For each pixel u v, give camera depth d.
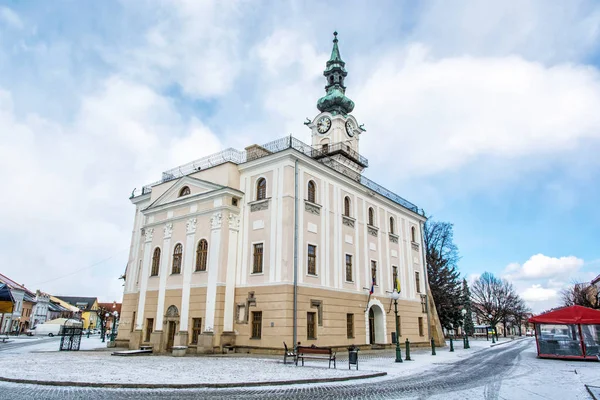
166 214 32.31
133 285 35.16
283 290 25.53
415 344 37.47
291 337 25.05
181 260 29.98
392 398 11.62
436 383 14.80
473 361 24.14
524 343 52.44
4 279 83.38
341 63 46.91
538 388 13.86
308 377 15.07
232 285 27.67
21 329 88.81
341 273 30.47
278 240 26.80
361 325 31.30
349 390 12.97
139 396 11.40
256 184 29.33
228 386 13.16
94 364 18.92
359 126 45.81
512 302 87.88
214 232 28.25
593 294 77.12
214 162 31.69
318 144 43.62
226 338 26.23
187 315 27.89
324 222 29.92
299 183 28.38
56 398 10.91
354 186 33.84
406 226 41.12
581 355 25.34
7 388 12.42
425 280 42.22
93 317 127.69
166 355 25.94
